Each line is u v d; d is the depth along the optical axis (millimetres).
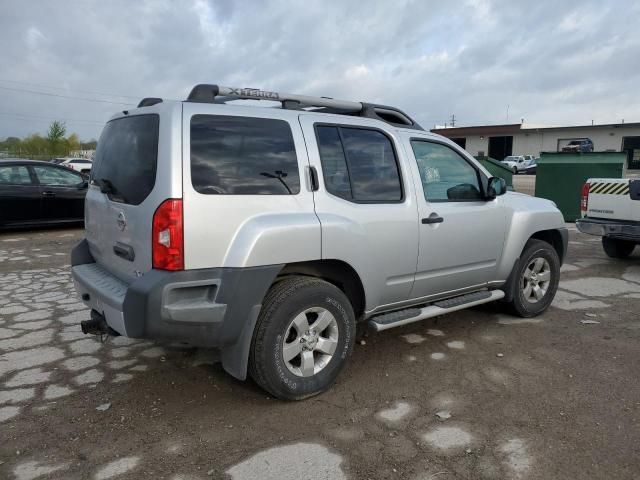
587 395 3588
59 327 4953
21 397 3562
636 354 4320
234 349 3322
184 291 3059
